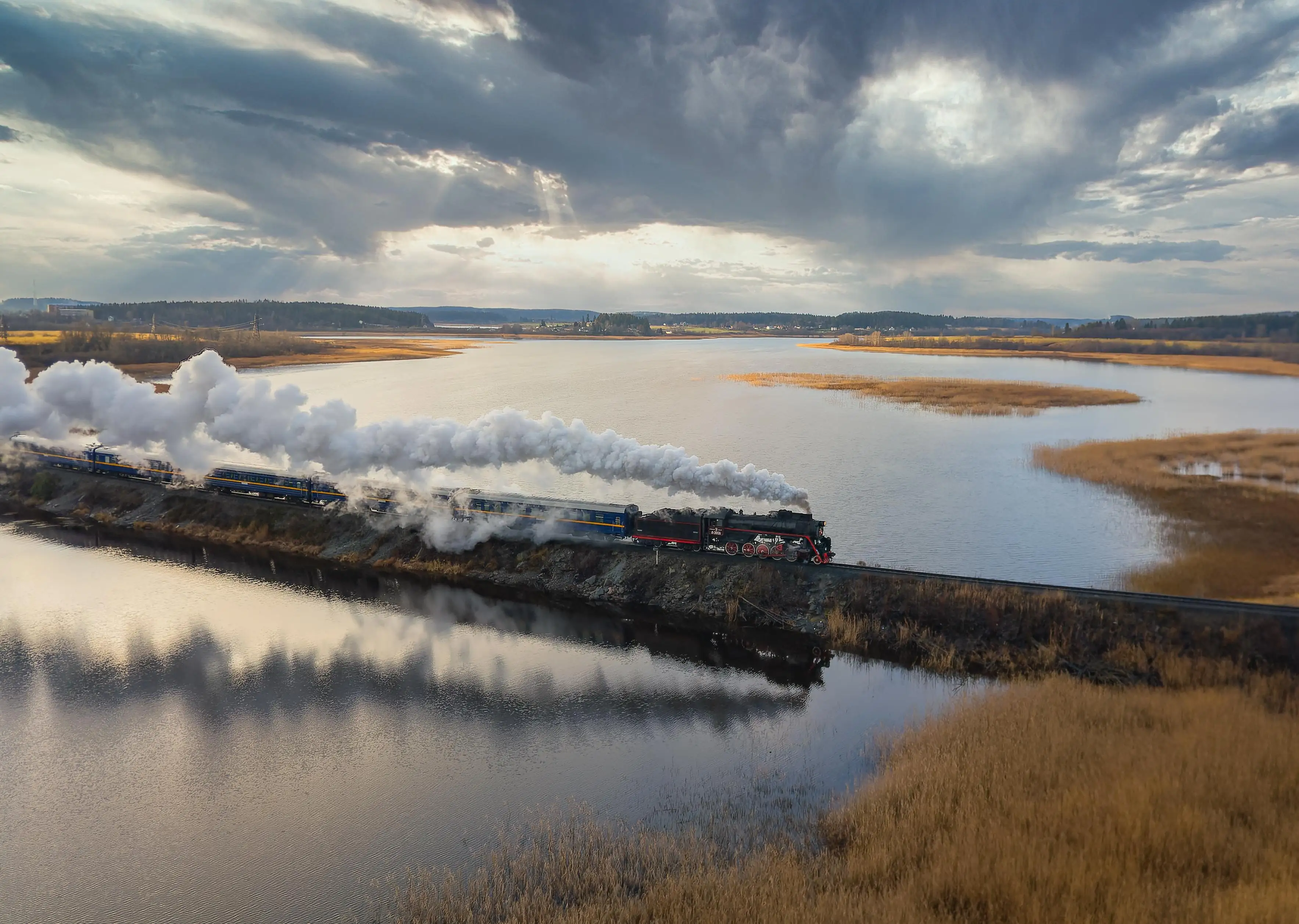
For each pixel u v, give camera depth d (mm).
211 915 30328
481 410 151750
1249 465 99375
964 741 39000
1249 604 47844
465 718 45875
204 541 78500
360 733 44250
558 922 27891
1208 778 33500
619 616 60562
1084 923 25734
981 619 51688
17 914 30594
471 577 67625
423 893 30250
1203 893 26453
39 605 62438
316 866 33031
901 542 73688
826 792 37625
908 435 128625
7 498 92688
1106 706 41031
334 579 68750
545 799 37656
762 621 57281
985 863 28578
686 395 180375
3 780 39750
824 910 26953
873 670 50719
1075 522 79938
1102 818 31172
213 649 55062
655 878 30656
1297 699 41438
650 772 40000
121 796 38406
